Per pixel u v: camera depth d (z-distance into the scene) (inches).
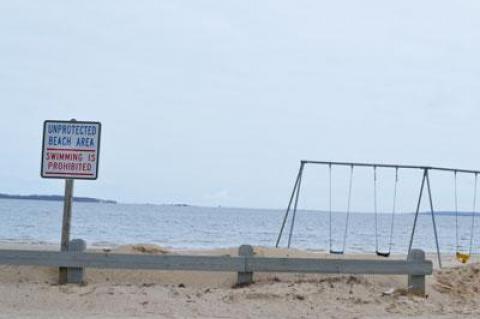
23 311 376.5
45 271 476.7
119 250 579.2
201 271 485.4
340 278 487.8
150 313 379.2
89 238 1755.7
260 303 409.4
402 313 400.5
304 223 4163.4
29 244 1013.8
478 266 605.6
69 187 473.4
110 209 6038.4
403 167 785.6
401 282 500.7
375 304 418.6
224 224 3356.3
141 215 4421.8
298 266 462.6
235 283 480.7
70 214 471.8
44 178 472.1
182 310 388.5
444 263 850.1
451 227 4355.3
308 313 391.5
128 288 438.6
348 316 387.5
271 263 463.2
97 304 395.9
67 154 473.4
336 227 3661.4
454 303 450.6
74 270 457.1
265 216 5580.7
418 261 462.6
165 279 489.7
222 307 398.0
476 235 3107.8
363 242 2130.9
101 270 487.8
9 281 455.5
